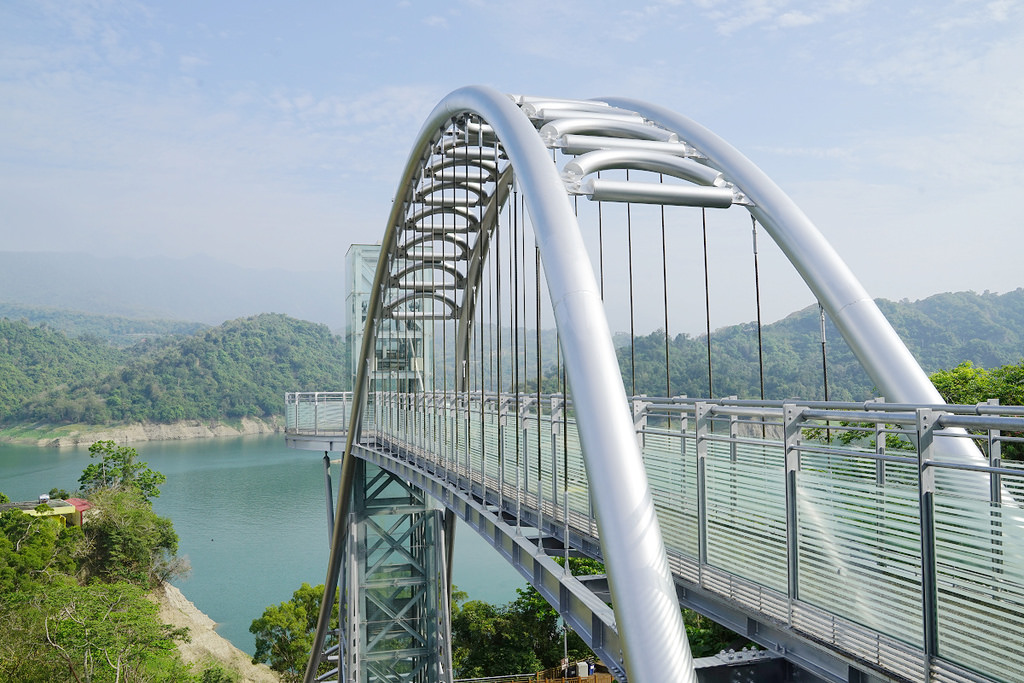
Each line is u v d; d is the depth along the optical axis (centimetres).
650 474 844
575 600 856
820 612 591
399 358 2595
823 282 991
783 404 666
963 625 484
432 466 1584
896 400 891
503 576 6419
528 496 1073
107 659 2823
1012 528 455
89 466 6600
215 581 6456
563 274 720
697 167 1081
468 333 2205
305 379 17938
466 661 3666
